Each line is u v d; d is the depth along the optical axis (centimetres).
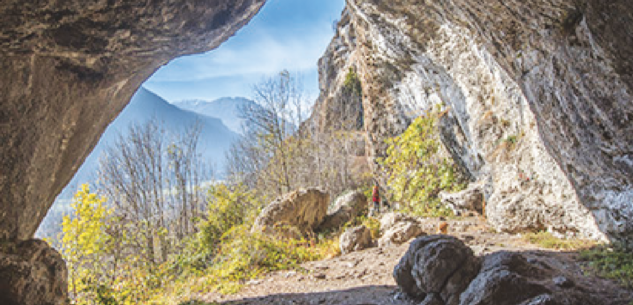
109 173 1850
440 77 1262
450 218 1241
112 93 671
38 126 524
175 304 739
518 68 707
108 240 910
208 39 654
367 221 1278
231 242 1134
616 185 617
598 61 511
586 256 642
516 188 952
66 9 446
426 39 1124
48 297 511
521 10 575
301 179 2455
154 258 1352
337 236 1266
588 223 757
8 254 473
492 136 1038
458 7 706
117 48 551
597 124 575
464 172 1463
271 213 1291
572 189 786
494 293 450
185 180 2122
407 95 1681
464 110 1188
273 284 793
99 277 884
